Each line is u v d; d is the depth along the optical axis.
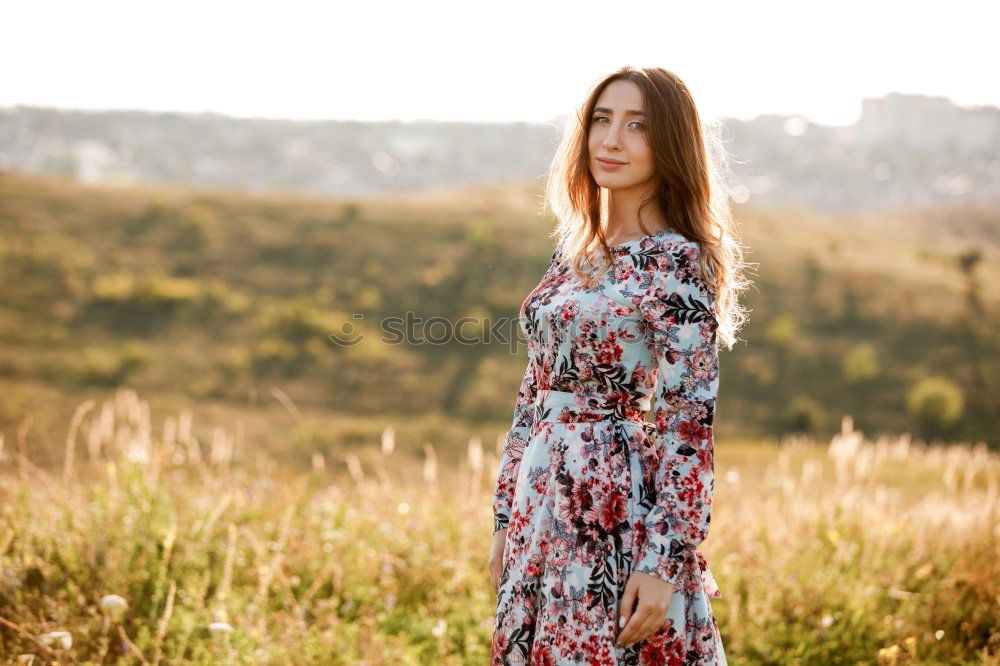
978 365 38.56
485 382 32.56
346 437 26.22
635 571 2.46
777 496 7.06
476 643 4.24
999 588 4.86
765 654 4.27
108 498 4.88
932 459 14.14
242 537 4.92
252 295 39.69
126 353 32.38
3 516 4.77
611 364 2.62
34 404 26.91
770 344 39.34
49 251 41.31
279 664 3.69
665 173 2.72
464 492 6.19
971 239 96.19
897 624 4.59
